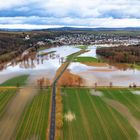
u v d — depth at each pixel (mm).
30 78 127438
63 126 67500
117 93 100500
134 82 122625
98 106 84375
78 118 73375
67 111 78938
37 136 61594
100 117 74562
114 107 83750
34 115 75188
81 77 131250
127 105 86000
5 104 85500
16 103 86562
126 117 75062
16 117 73875
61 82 117812
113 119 73250
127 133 64438
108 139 61125
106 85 115188
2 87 108000
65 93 99125
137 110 81188
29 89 104812
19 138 60688
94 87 109500
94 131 65000
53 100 89250
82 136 62094
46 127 66562
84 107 83062
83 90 104125
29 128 66062
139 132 65188
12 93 98750
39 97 93125
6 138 60781
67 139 60312
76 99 91500
